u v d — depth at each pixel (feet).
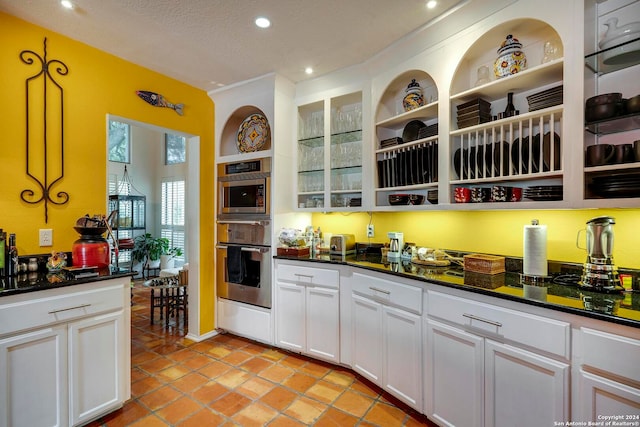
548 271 6.22
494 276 6.09
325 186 9.56
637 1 4.99
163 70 9.03
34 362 5.34
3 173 6.38
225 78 9.59
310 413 6.48
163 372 8.17
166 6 6.19
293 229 9.55
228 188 10.51
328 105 9.49
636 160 4.59
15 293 5.13
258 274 9.80
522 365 4.57
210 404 6.80
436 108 7.30
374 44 7.69
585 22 4.94
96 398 6.11
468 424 5.23
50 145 7.02
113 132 20.38
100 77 7.86
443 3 6.14
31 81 6.73
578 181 4.94
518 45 6.01
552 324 4.28
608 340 3.83
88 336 6.03
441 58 6.87
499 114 6.34
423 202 7.90
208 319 10.52
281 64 8.73
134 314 13.00
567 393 4.15
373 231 9.75
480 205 6.24
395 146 8.01
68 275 6.21
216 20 6.68
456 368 5.42
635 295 4.69
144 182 21.83
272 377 7.93
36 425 5.34
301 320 8.87
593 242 5.09
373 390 7.34
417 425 6.08
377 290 6.98
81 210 7.48
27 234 6.69
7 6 6.15
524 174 5.67
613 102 4.70
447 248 8.08
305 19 6.67
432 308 5.84
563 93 5.12
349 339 8.03
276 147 9.62
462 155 6.67
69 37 7.29
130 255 20.51
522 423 4.56
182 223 21.04
